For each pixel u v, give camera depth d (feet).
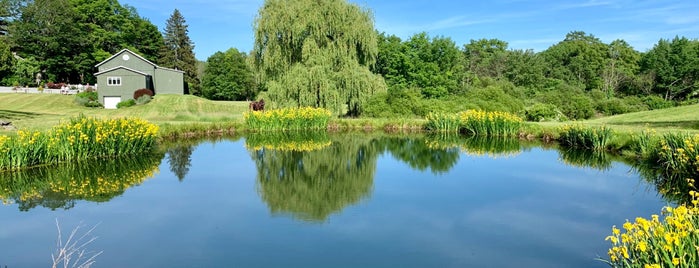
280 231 23.20
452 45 150.00
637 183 34.17
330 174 40.57
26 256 19.49
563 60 207.62
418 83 143.33
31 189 32.32
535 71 172.04
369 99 89.20
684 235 12.51
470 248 20.68
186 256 19.61
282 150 56.80
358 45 89.92
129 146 47.78
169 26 208.13
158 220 24.99
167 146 58.65
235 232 22.97
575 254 19.81
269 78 89.51
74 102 124.88
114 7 189.37
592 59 197.67
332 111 85.05
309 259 19.35
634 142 47.09
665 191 30.96
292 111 80.79
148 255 19.76
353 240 21.85
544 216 25.75
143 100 118.83
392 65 145.07
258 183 35.99
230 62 186.50
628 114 81.87
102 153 45.27
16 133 46.60
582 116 102.83
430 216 25.99
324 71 83.82
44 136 40.81
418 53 147.33
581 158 48.01
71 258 19.38
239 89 184.85
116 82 131.03
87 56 163.94
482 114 75.51
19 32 151.02
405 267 18.48
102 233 22.63
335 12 86.33
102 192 31.76
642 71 184.55
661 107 119.03
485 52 216.95
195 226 23.90
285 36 85.87
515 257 19.53
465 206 28.25
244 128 79.87
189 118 93.40
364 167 44.47
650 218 24.71
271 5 86.07
